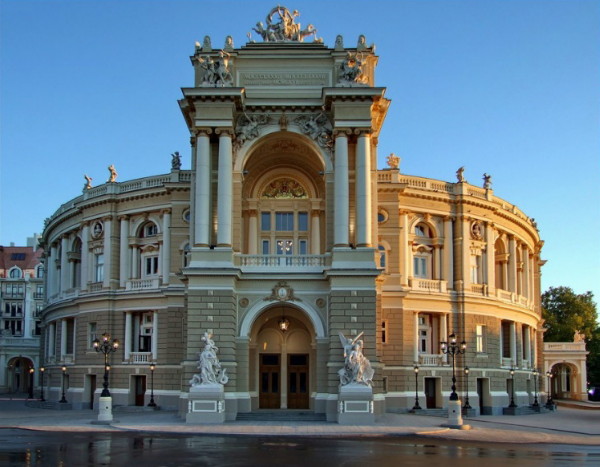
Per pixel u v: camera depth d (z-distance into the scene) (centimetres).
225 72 5106
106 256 7075
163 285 6719
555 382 10319
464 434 4225
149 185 7025
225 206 4959
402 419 5119
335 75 5241
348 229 4950
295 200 5709
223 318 4831
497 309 7194
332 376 4756
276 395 5444
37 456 2861
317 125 5178
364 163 5009
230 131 5050
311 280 4984
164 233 6831
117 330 6938
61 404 6962
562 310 11731
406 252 6750
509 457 3038
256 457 2881
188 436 3869
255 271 4978
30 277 14125
